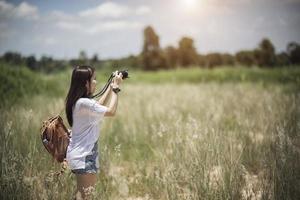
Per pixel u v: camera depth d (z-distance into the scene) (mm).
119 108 11531
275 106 10352
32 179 5781
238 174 5773
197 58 63156
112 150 7621
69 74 16547
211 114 9516
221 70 27516
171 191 5531
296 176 5453
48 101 12328
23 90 13445
